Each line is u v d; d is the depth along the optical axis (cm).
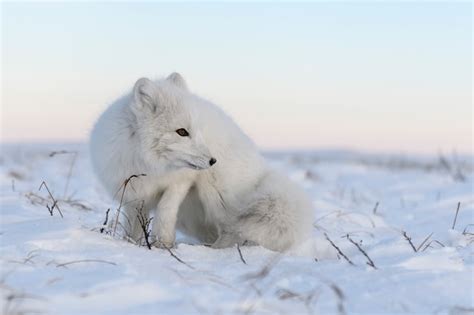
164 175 628
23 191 904
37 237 543
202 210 693
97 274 439
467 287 439
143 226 580
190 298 390
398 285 446
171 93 630
